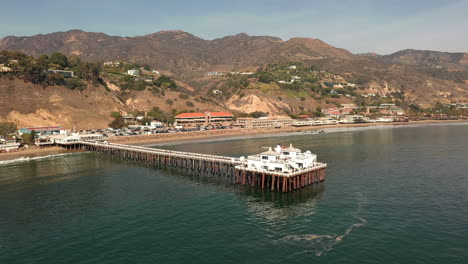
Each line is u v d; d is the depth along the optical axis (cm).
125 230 5516
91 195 7550
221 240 5094
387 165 10350
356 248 4738
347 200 6900
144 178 9269
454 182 8081
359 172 9450
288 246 4853
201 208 6612
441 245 4781
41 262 4516
